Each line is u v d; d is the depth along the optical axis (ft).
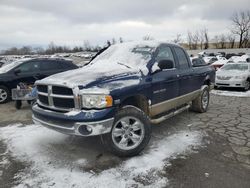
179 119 19.45
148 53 14.66
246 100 27.96
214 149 13.47
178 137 15.30
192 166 11.56
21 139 15.23
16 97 22.81
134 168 11.41
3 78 26.18
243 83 35.14
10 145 14.33
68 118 11.01
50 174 10.95
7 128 17.57
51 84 11.93
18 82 26.89
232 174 10.82
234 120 19.12
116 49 16.25
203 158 12.38
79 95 11.07
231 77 35.58
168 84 15.02
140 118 12.54
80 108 11.13
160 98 14.43
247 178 10.50
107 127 11.24
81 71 13.37
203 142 14.48
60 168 11.47
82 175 10.84
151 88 13.50
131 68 13.41
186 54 18.44
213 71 22.79
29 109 23.86
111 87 11.46
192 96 19.03
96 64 14.93
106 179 10.52
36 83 13.08
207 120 19.16
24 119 20.07
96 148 13.67
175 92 15.98
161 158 12.39
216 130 16.70
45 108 12.59
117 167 11.51
